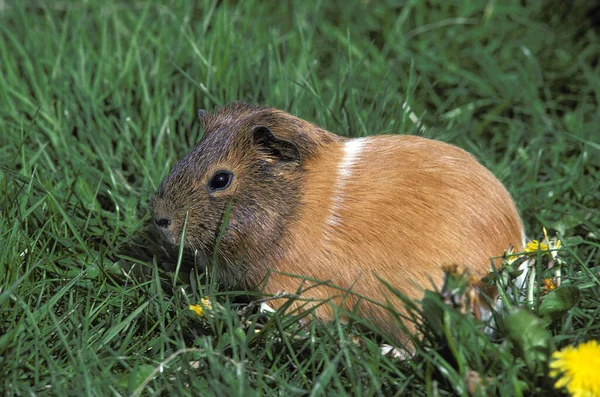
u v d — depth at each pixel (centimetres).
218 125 465
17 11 806
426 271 420
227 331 414
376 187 432
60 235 493
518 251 440
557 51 807
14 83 686
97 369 388
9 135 625
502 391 346
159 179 573
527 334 354
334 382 382
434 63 785
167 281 474
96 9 796
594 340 356
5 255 436
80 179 553
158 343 414
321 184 437
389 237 425
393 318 425
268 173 438
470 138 691
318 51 779
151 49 743
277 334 409
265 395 379
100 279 460
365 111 648
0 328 411
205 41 728
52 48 738
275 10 858
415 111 716
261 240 441
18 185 505
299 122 444
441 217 423
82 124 622
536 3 871
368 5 872
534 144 657
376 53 766
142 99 660
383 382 382
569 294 391
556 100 736
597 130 666
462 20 822
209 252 452
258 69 678
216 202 441
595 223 540
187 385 382
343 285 432
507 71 784
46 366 396
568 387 334
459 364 352
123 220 539
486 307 413
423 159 438
